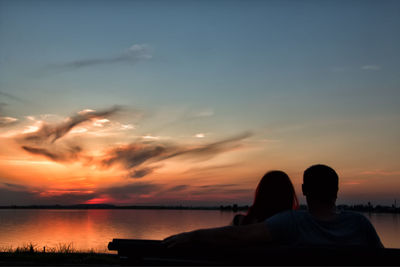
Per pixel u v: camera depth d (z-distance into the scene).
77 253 9.99
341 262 1.71
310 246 1.84
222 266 1.83
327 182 2.17
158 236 106.56
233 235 1.79
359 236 2.06
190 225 169.88
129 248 1.92
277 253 1.75
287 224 1.91
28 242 68.44
